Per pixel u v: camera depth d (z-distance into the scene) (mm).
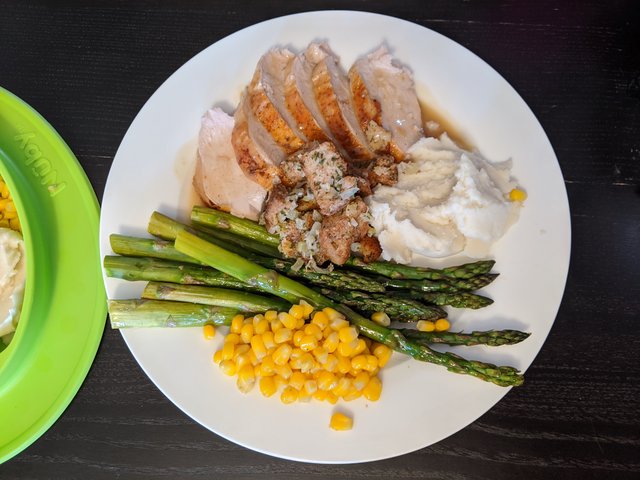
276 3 308
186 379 265
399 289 278
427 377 262
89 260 293
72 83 307
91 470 273
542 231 271
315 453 257
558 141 291
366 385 261
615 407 269
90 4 312
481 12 303
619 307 277
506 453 268
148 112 285
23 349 274
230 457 273
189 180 288
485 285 268
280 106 285
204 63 287
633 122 292
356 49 290
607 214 285
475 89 285
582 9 302
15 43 311
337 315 268
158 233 278
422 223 273
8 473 273
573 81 296
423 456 271
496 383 255
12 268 282
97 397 277
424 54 288
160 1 311
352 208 269
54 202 297
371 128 284
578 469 266
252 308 274
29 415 278
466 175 265
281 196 275
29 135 302
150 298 274
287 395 260
